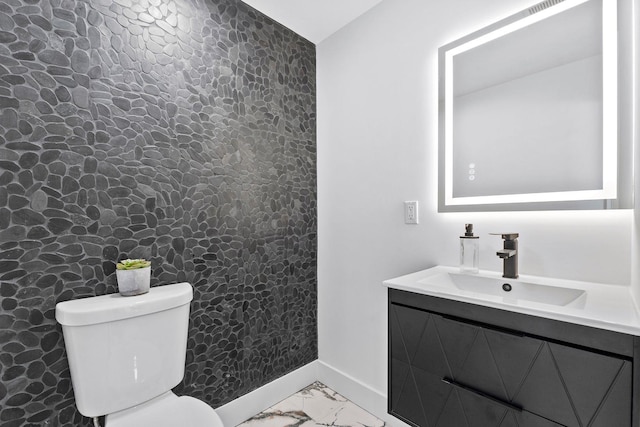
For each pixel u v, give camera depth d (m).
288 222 1.91
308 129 2.04
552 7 1.16
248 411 1.67
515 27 1.25
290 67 1.93
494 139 1.30
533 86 1.20
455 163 1.43
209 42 1.54
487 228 1.34
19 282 1.03
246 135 1.69
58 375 1.10
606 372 0.74
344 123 1.92
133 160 1.28
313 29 1.94
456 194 1.42
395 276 1.67
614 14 1.03
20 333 1.04
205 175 1.51
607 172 1.04
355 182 1.86
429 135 1.53
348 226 1.91
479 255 1.37
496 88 1.30
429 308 1.10
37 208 1.07
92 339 1.01
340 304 1.95
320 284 2.08
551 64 1.16
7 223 1.02
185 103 1.44
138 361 1.10
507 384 0.91
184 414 1.06
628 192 1.00
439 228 1.50
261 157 1.76
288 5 1.73
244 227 1.67
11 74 1.02
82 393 1.01
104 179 1.21
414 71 1.58
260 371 1.75
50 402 1.09
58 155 1.11
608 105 1.04
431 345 1.09
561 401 0.81
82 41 1.16
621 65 1.02
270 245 1.81
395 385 1.22
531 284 1.13
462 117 1.40
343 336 1.93
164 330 1.17
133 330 1.09
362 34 1.81
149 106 1.33
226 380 1.59
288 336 1.91
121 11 1.25
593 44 1.07
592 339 0.77
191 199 1.46
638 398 0.70
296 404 1.81
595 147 1.07
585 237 1.11
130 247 1.27
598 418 0.75
